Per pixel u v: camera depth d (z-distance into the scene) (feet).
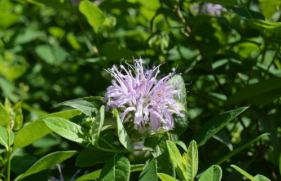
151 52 1.20
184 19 1.18
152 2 1.26
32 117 1.38
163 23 1.44
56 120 0.71
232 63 1.13
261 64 1.15
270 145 1.05
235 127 1.15
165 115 0.76
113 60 1.20
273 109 1.18
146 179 0.72
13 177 1.04
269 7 1.18
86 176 0.78
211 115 1.21
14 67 1.40
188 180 0.71
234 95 1.00
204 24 1.22
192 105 1.32
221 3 0.98
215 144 1.11
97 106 0.78
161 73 1.08
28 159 0.92
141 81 0.79
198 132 0.81
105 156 0.76
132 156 1.23
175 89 0.82
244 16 0.96
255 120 1.09
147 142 0.75
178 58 1.27
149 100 0.78
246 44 1.21
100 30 1.31
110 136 0.76
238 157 1.03
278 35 1.00
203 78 1.28
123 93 0.76
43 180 0.87
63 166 1.15
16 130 0.97
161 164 0.72
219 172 0.67
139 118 0.74
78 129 0.73
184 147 0.75
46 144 1.15
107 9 1.32
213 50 1.16
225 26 1.24
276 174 1.00
